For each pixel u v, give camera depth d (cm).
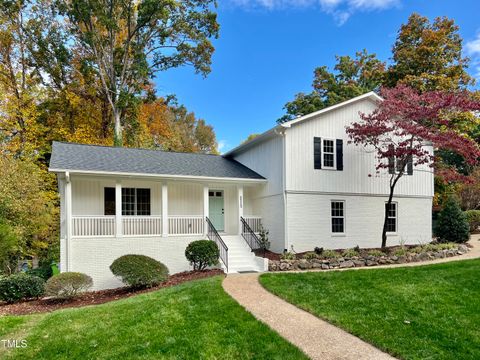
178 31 2647
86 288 1073
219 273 1187
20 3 2272
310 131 1535
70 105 2494
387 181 1694
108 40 2653
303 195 1502
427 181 1816
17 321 749
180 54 2766
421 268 1080
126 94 2470
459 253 1426
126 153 1603
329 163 1570
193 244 1274
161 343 566
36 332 654
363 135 1443
